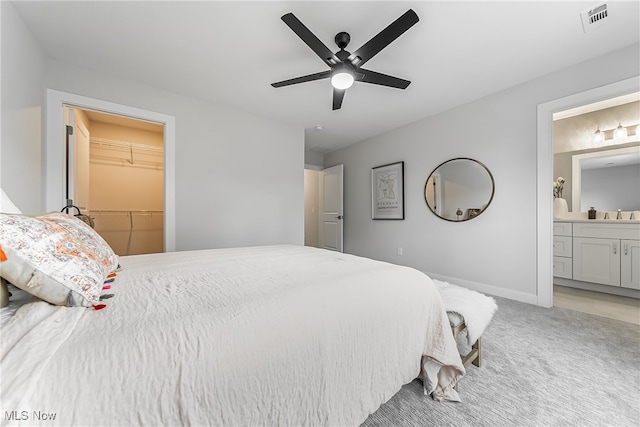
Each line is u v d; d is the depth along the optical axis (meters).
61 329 0.61
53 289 0.71
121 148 3.67
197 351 0.61
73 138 2.31
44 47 1.96
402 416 1.10
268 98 2.86
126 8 1.60
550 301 2.40
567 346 1.69
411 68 2.28
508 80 2.50
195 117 2.84
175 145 2.72
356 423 0.89
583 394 1.23
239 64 2.21
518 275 2.61
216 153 2.99
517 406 1.16
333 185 4.94
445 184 3.23
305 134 4.16
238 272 1.24
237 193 3.15
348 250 4.81
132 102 2.47
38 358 0.51
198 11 1.63
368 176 4.39
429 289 1.26
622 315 2.26
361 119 3.51
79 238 0.94
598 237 3.09
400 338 1.08
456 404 1.17
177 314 0.72
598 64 2.11
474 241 2.96
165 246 2.67
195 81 2.49
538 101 2.45
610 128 3.37
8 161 1.48
